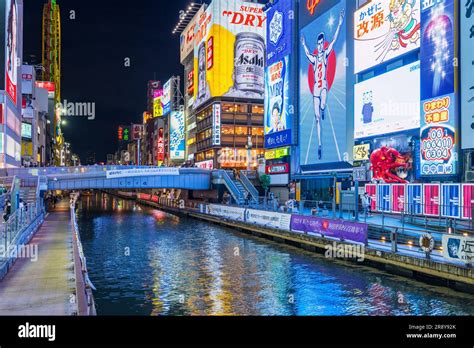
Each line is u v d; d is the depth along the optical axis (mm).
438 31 38625
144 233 48844
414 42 42625
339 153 57531
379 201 44156
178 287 23656
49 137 157375
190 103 152125
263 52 124438
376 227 31391
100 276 26719
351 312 18734
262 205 56656
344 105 56625
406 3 43812
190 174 69438
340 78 57500
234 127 121438
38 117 122188
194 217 67750
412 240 28234
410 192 39938
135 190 138375
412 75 42750
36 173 60000
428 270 22453
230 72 121062
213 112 120562
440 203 36312
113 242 41781
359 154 50969
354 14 52375
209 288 23328
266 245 38375
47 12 184750
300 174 68062
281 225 40250
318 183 63156
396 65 46250
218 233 48188
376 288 22391
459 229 28969
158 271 28016
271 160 79062
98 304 20453
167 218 69188
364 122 50125
